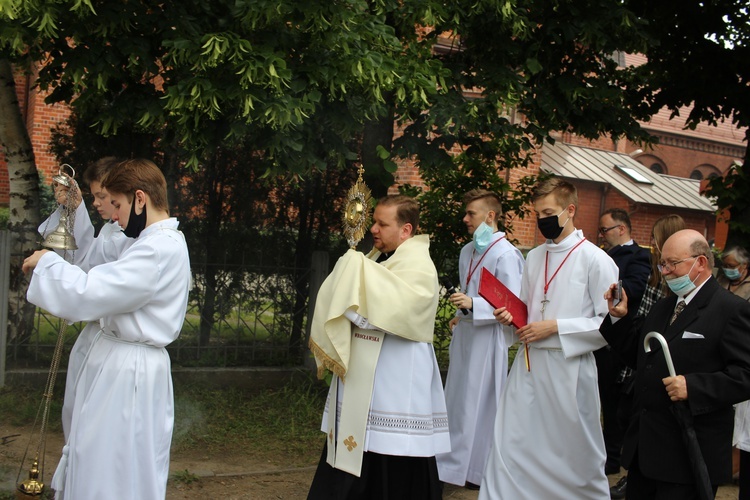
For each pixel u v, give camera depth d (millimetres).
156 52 5414
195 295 7781
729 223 8578
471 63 6816
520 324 4574
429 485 4270
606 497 4430
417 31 7039
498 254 5605
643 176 20562
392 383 4172
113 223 4566
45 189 13125
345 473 4203
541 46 6758
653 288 5496
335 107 5668
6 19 4582
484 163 8070
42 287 3281
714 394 3377
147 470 3438
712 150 25438
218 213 7977
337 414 4289
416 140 6449
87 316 3311
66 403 4270
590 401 4402
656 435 3580
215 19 5402
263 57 4902
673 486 3543
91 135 7898
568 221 4582
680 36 8695
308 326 7941
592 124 7137
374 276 4141
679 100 9172
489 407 5520
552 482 4418
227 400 7141
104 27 4941
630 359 4023
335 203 8258
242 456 5879
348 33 5125
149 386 3461
